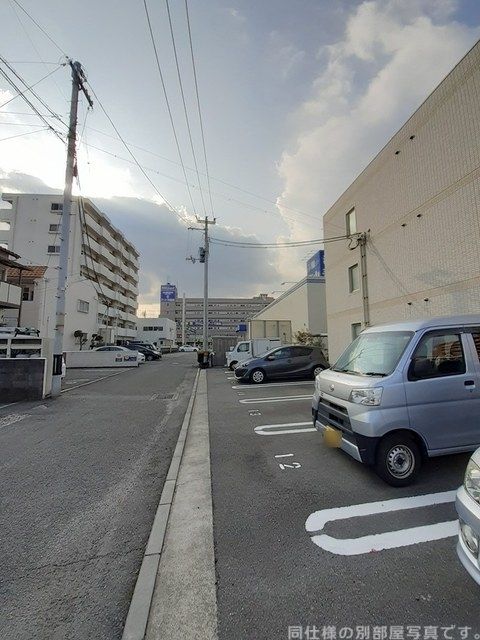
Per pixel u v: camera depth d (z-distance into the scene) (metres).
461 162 9.60
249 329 30.72
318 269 30.61
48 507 3.36
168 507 3.31
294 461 4.46
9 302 23.27
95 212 44.12
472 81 9.18
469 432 3.73
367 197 14.71
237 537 2.78
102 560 2.53
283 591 2.16
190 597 2.13
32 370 9.45
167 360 33.22
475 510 1.96
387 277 13.23
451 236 10.00
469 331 3.98
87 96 10.73
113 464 4.55
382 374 3.79
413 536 2.72
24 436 5.88
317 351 13.73
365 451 3.54
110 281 50.06
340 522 2.96
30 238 40.31
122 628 1.91
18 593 2.18
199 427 6.42
